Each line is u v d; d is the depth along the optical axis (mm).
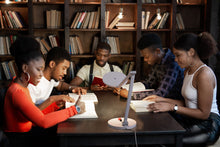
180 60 2344
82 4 4480
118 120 1885
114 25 4520
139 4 4391
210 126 2230
